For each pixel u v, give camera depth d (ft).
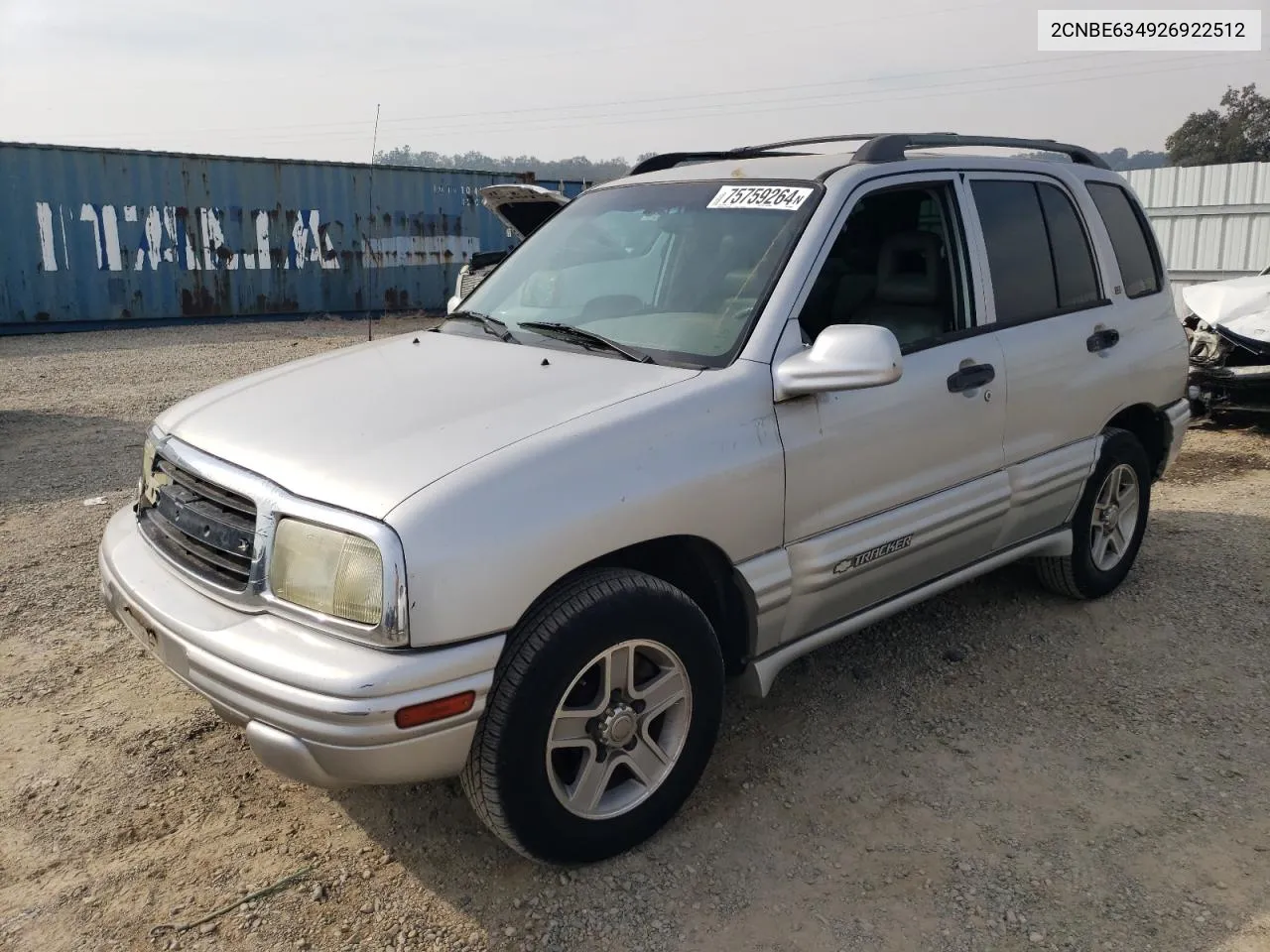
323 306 60.90
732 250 11.23
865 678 13.37
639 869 9.53
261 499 8.53
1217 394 27.99
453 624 7.93
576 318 11.73
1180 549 18.19
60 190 51.47
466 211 64.85
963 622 15.08
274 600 8.32
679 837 10.01
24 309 51.49
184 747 11.55
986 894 9.17
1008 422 12.73
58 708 12.38
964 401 12.01
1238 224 52.49
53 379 38.19
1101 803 10.57
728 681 10.89
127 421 29.96
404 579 7.75
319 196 59.21
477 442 8.71
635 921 8.85
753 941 8.63
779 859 9.69
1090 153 15.66
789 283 10.52
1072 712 12.50
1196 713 12.46
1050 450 13.61
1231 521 19.93
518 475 8.38
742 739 11.86
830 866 9.59
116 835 9.97
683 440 9.39
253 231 57.47
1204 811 10.43
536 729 8.50
